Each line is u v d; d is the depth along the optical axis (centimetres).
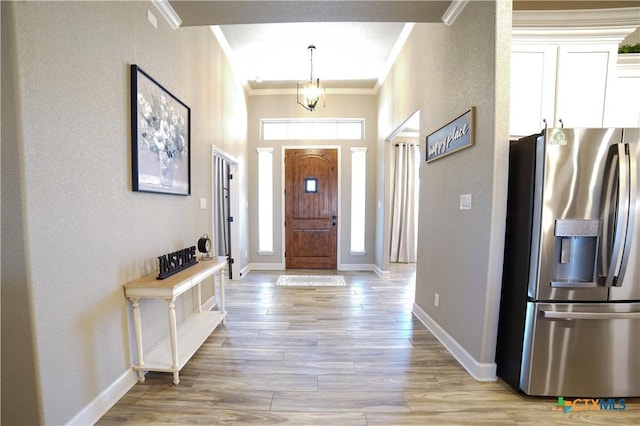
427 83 289
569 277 173
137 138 191
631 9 200
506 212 191
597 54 214
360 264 538
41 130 128
